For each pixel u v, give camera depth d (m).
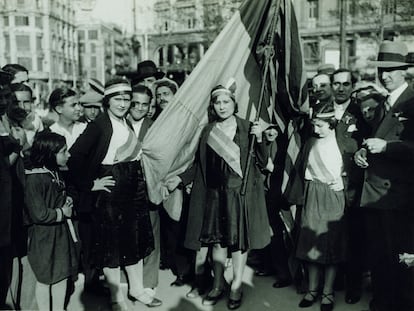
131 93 3.94
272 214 4.55
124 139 3.86
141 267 4.14
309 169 4.10
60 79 43.22
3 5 38.94
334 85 4.98
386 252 3.80
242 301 4.23
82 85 44.75
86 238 4.29
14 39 39.53
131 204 3.88
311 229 4.01
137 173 3.94
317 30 39.00
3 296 3.65
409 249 3.67
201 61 4.32
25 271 3.75
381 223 3.79
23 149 4.04
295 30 4.27
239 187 4.00
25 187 3.44
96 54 44.78
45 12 39.81
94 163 3.79
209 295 4.20
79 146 3.75
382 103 3.83
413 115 3.53
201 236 4.07
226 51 4.38
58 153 3.49
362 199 3.75
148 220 4.03
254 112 4.59
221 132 4.05
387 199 3.62
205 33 34.38
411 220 3.66
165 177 4.27
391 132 3.63
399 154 3.46
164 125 4.18
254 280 4.77
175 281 4.66
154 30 41.91
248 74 4.54
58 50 43.00
